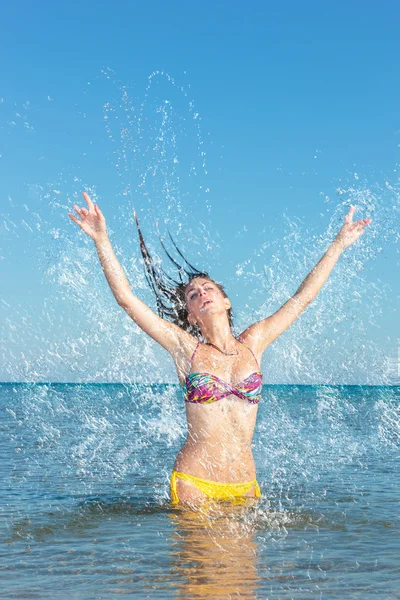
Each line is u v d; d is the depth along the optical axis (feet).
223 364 14.37
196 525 11.62
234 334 16.26
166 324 14.64
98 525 11.74
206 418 13.94
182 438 31.60
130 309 14.25
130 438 31.73
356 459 24.04
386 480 18.06
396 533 11.00
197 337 15.62
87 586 8.07
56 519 12.37
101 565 9.01
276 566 8.89
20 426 39.29
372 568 8.80
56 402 58.80
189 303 15.16
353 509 13.23
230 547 9.98
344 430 36.96
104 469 20.68
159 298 16.08
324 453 26.23
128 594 7.73
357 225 16.01
